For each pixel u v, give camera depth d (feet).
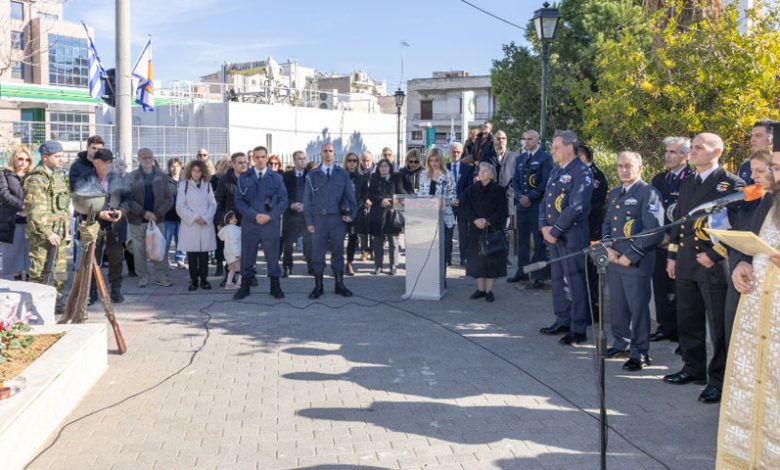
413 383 19.44
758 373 11.80
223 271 37.58
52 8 44.93
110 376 20.15
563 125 67.26
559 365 21.08
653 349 22.80
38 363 17.10
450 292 32.35
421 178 38.29
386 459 14.47
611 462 14.33
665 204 23.21
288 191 36.76
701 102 28.14
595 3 64.03
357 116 102.53
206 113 80.02
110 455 14.78
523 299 30.63
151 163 33.17
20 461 14.11
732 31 27.58
